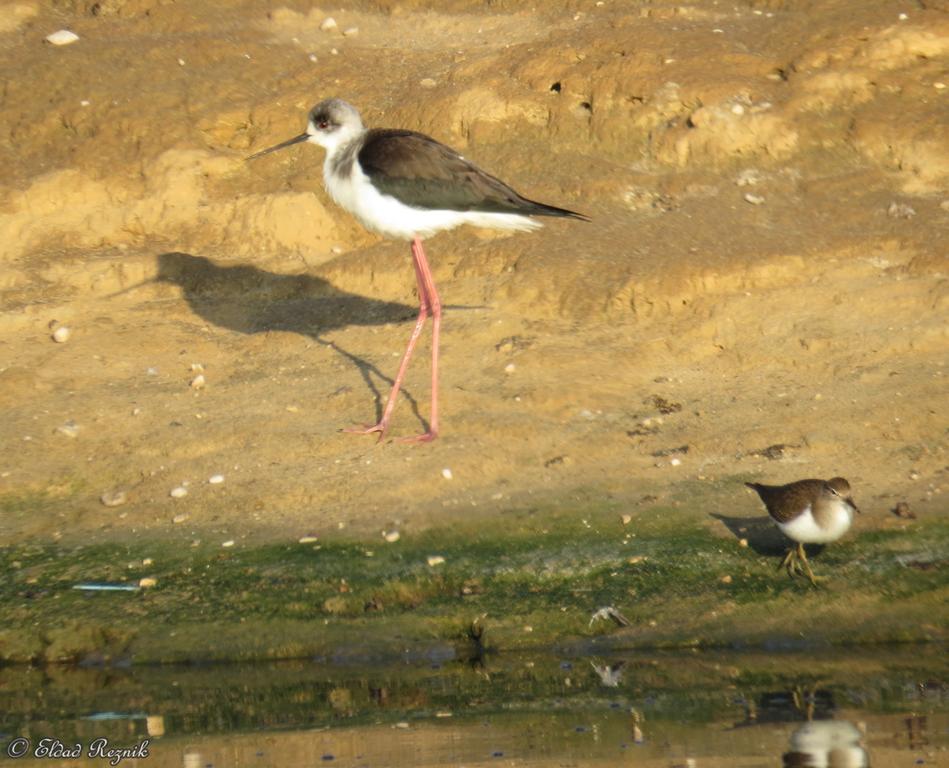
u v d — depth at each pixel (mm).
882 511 11633
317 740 9234
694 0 20156
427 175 12836
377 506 12070
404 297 15812
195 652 10617
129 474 12797
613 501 12008
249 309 15859
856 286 14844
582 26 19609
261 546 11633
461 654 10602
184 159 17500
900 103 17328
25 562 11602
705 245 15664
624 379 13906
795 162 17016
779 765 8531
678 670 10203
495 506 12008
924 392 13219
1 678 10414
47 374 14438
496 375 13984
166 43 19781
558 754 8836
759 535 11484
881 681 9930
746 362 14141
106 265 16281
